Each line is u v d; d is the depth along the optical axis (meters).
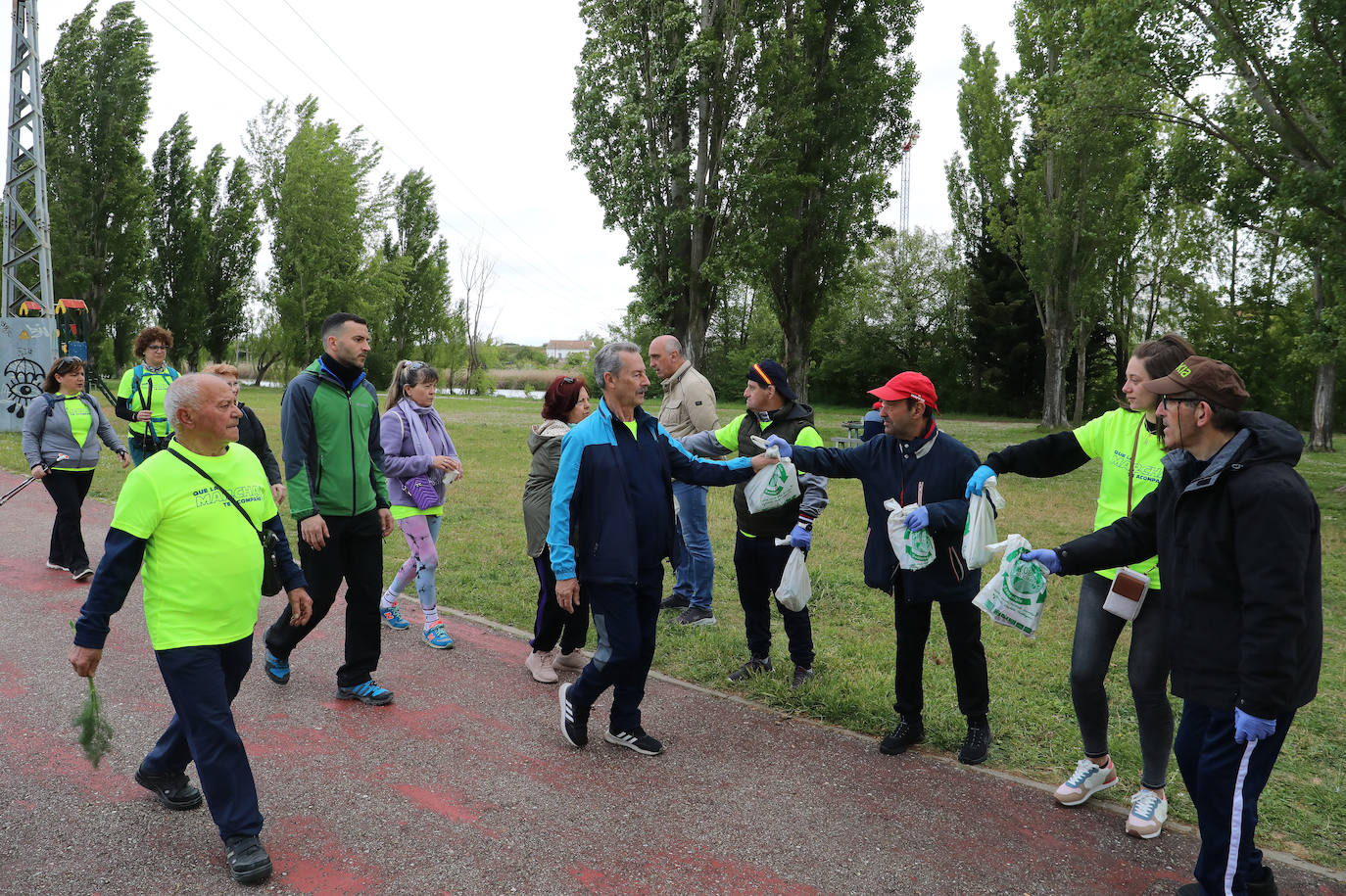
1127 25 14.63
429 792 3.55
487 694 4.69
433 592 5.45
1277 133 14.68
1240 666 2.52
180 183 43.41
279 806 3.38
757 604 4.96
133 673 4.71
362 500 4.32
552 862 3.05
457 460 5.49
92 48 36.66
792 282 26.58
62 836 3.10
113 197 36.78
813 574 7.52
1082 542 3.22
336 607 6.15
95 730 2.96
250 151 43.44
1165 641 3.31
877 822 3.43
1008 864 3.15
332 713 4.32
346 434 4.27
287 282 43.75
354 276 44.94
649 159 20.25
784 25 23.39
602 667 3.89
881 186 25.34
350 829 3.23
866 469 4.04
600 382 3.91
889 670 5.19
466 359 66.50
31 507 9.49
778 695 4.70
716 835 3.28
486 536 8.75
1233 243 34.91
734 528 9.91
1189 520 2.71
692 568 6.08
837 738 4.24
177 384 2.99
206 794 2.91
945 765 3.97
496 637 5.71
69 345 17.72
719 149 20.72
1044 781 3.84
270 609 6.10
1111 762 3.69
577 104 20.97
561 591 3.81
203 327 45.84
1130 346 35.78
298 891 2.83
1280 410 38.69
